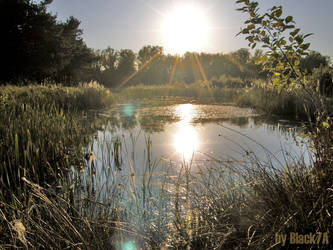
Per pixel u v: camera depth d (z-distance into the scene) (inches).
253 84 430.9
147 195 91.6
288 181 69.5
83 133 181.0
